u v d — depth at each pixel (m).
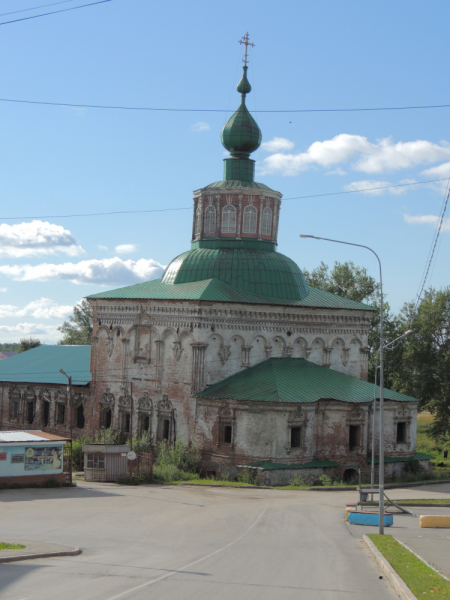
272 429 53.72
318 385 57.81
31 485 45.62
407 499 45.94
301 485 52.88
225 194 65.31
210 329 58.28
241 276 62.12
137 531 29.95
